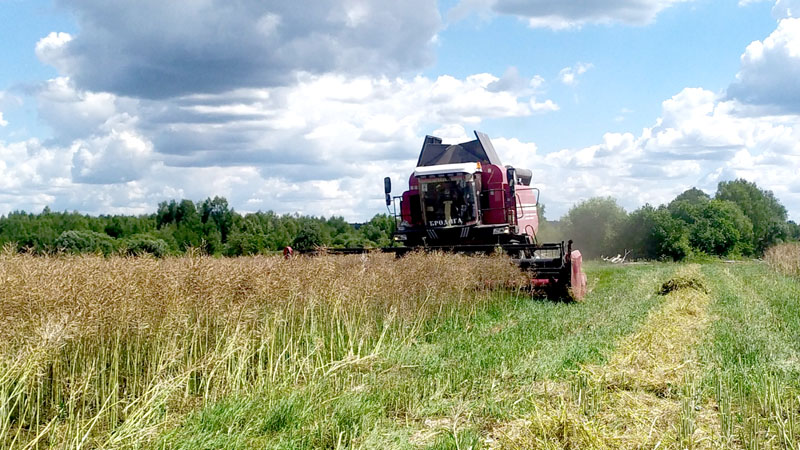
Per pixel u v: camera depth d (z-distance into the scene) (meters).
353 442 6.81
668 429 7.17
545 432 6.87
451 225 19.97
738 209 65.62
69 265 10.09
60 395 7.85
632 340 11.78
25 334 7.61
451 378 9.20
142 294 9.07
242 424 7.30
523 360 10.23
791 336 12.74
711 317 15.64
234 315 9.67
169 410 8.01
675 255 57.06
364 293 12.56
